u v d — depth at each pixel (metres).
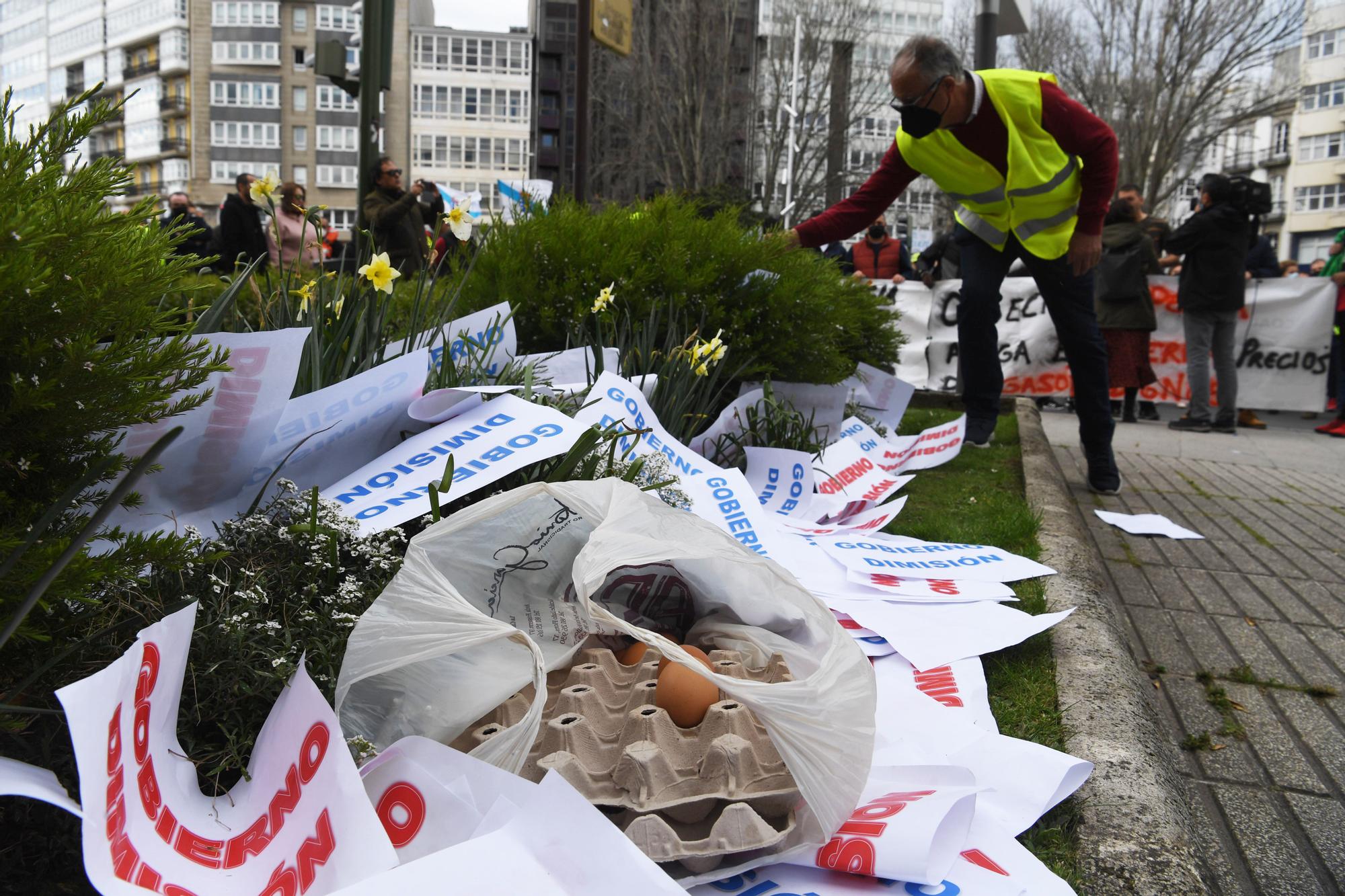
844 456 4.14
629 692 1.79
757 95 41.50
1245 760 2.41
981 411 5.91
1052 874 1.49
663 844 1.41
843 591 2.73
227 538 1.77
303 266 3.03
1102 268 9.38
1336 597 3.83
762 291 4.14
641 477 2.64
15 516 1.25
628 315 3.65
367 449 2.40
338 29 78.75
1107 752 1.93
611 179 44.97
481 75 77.19
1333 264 10.66
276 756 1.37
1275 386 10.59
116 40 95.44
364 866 1.17
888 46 51.91
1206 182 9.07
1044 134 4.56
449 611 1.47
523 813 1.22
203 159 79.69
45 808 1.26
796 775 1.43
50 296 1.18
